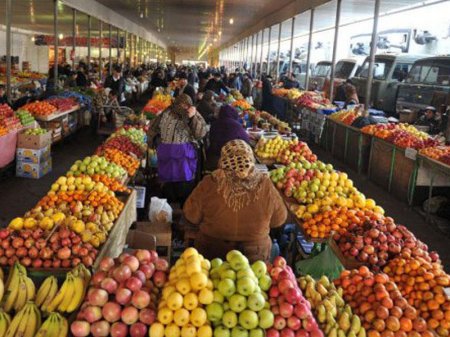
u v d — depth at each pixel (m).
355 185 9.07
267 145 7.22
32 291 2.82
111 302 2.41
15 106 12.72
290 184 5.23
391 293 2.86
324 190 5.10
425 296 3.15
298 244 4.96
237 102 12.50
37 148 8.40
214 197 3.37
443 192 7.72
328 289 2.92
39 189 7.85
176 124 6.52
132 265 2.57
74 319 2.52
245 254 3.41
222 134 6.31
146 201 6.89
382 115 13.41
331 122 12.02
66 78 18.81
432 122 11.95
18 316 2.55
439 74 14.40
